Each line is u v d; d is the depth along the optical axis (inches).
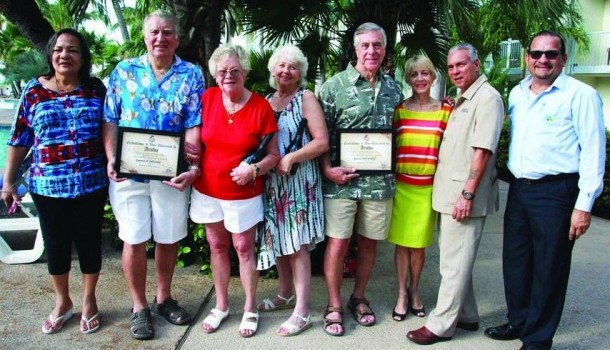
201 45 183.2
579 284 161.0
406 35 199.6
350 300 135.1
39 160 110.4
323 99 121.0
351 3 188.9
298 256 120.8
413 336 118.9
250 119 109.3
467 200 110.7
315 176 118.7
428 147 121.0
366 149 116.6
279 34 191.3
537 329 112.1
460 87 115.7
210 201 115.1
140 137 108.9
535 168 107.4
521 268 117.0
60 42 106.6
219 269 123.0
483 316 135.4
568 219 106.5
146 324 119.0
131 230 114.2
